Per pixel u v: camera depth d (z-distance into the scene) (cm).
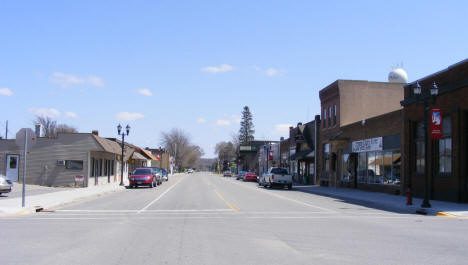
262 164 8656
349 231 1216
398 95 4253
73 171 3544
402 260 834
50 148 3562
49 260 832
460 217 1706
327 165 4550
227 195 2850
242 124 13138
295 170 5884
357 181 3750
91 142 3575
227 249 940
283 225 1338
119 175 5084
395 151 3005
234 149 15750
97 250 931
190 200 2400
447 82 2406
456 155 2277
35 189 3139
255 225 1335
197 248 952
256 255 877
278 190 3788
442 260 836
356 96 4166
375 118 3325
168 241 1042
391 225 1371
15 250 932
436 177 2472
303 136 5316
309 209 1914
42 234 1155
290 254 888
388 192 3088
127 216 1603
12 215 1648
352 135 3812
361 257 860
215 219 1497
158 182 4453
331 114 4397
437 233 1198
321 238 1088
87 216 1611
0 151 3538
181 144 13662
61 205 2109
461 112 2280
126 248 952
